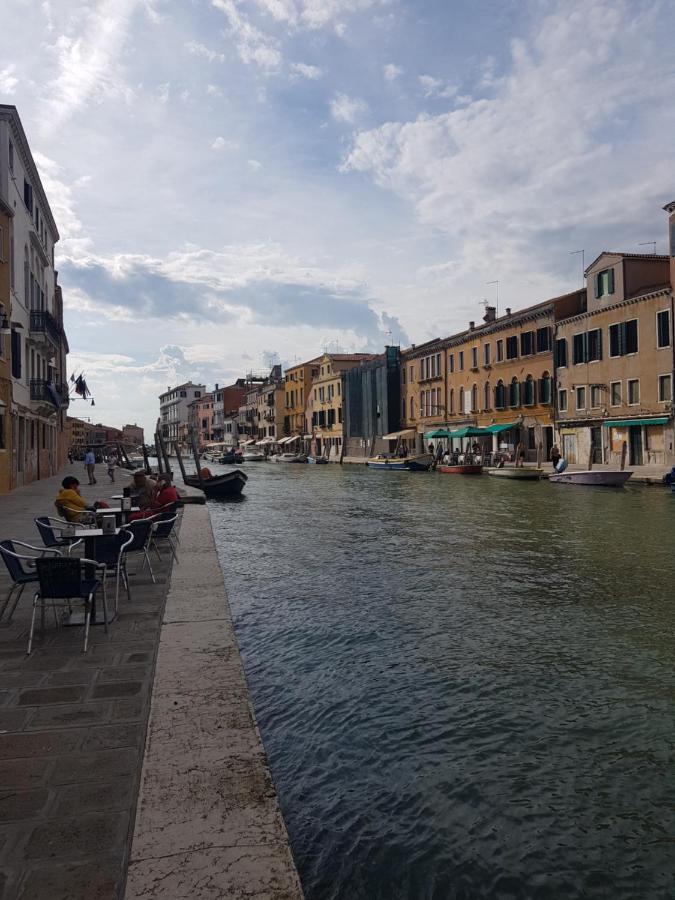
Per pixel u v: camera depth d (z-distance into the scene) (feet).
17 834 10.66
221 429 451.12
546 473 128.06
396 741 18.28
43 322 106.01
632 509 74.43
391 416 231.09
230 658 19.03
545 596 33.27
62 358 179.83
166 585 28.86
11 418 86.28
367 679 22.52
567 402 145.79
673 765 16.93
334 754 17.62
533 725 19.12
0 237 81.97
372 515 71.31
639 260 128.98
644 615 29.78
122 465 208.03
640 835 14.19
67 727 14.57
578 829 14.39
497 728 18.94
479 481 130.00
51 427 137.08
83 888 9.42
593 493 96.84
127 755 13.33
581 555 44.78
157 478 78.18
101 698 16.17
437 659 24.31
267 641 26.48
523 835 14.21
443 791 15.84
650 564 41.50
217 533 58.08
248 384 417.49
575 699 20.84
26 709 15.52
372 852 13.73
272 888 9.41
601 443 135.03
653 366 120.78
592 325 136.77
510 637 26.76
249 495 104.99
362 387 251.39
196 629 21.95
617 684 21.97
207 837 10.55
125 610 24.54
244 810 11.30
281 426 339.98
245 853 10.16
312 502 89.92
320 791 15.92
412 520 65.92
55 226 139.13
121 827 10.89
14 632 21.52
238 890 9.37
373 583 36.32
